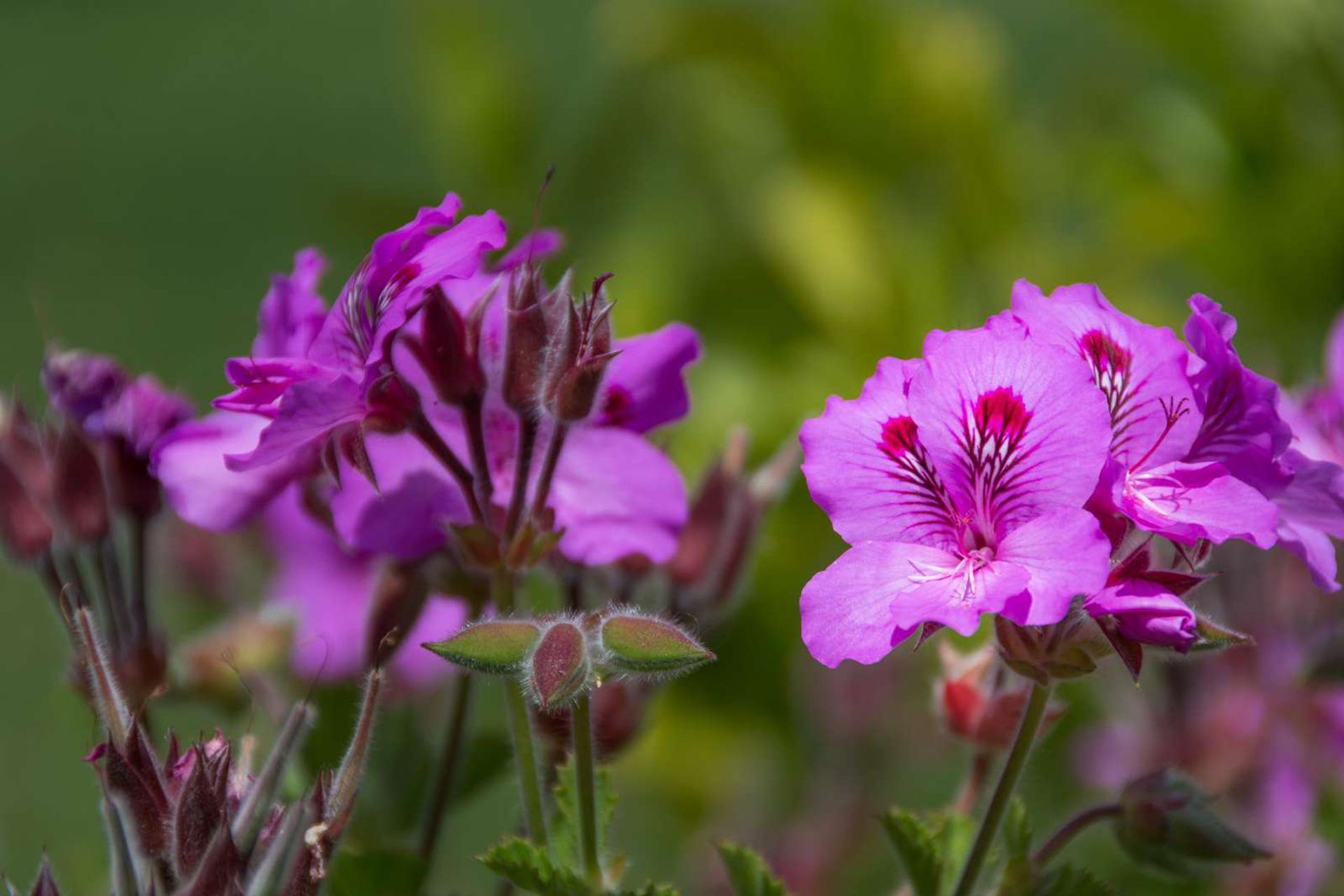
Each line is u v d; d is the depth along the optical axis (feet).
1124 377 2.06
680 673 2.03
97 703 2.03
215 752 2.00
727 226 2.98
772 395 2.86
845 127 3.04
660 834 2.92
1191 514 2.02
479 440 2.11
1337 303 2.99
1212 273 3.07
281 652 2.37
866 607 2.01
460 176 2.78
